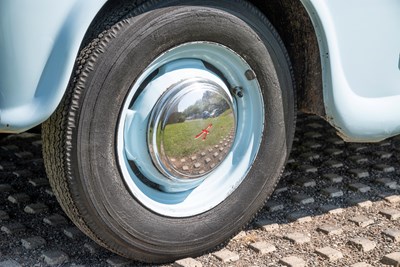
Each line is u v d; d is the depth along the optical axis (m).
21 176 2.87
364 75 2.40
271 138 2.39
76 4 2.03
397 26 2.42
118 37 2.11
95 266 2.30
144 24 2.12
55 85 2.04
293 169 2.95
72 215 2.20
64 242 2.42
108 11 2.13
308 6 2.28
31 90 2.03
